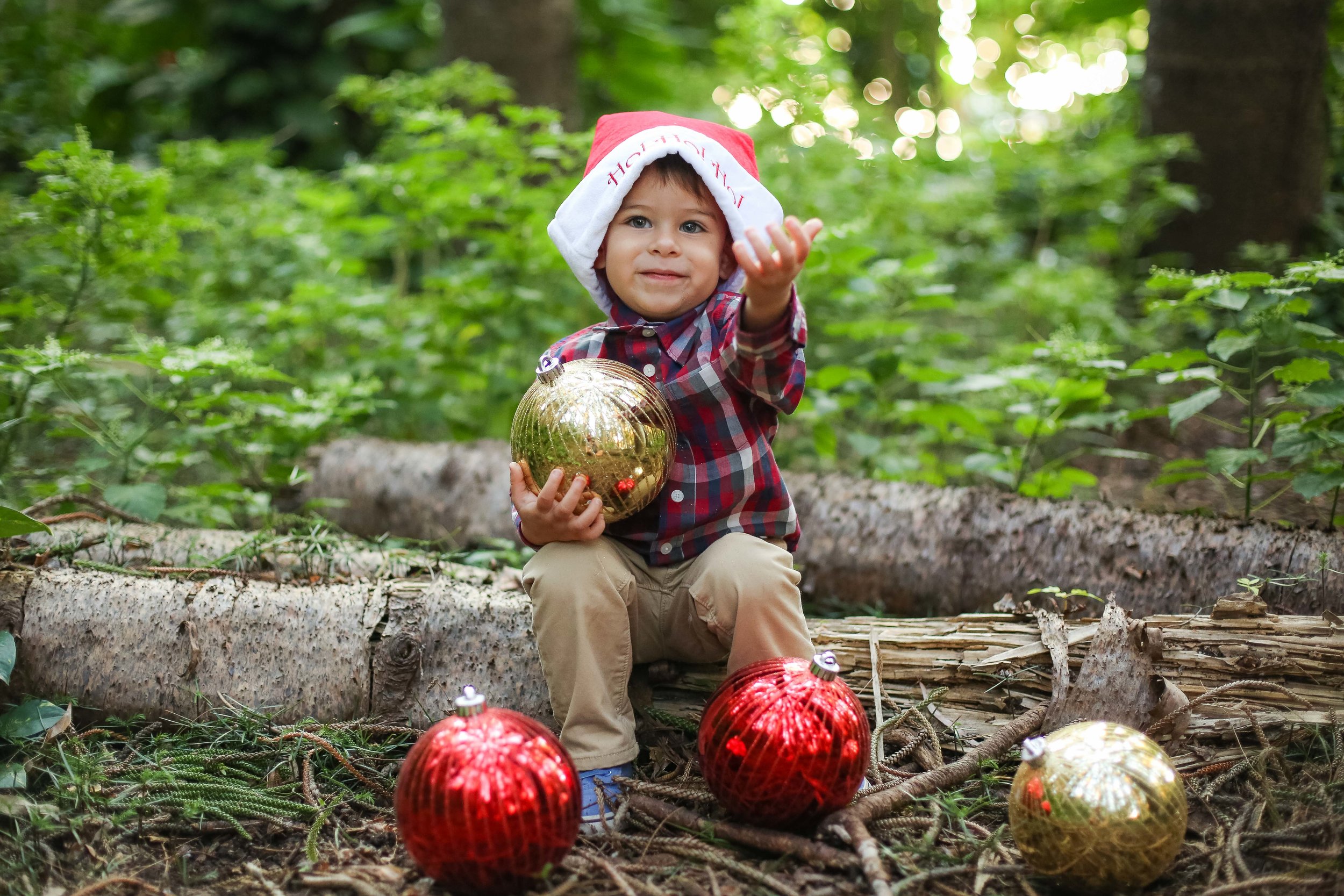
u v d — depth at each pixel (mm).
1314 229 4621
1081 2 7277
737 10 4977
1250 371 2891
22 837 1857
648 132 2117
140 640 2285
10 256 4043
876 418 4172
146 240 3635
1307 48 4512
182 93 7879
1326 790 1861
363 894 1694
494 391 4195
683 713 2252
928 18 10977
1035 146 6395
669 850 1833
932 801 1928
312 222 4750
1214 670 2152
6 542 2482
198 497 3281
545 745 1659
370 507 3602
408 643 2264
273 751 2129
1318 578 2449
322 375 4215
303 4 7680
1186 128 4691
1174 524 2713
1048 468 3580
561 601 1995
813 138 5027
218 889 1758
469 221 4449
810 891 1690
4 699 2279
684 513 2092
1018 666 2225
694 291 2121
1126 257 5117
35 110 6641
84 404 3768
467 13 5816
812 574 3055
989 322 5723
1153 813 1606
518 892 1666
